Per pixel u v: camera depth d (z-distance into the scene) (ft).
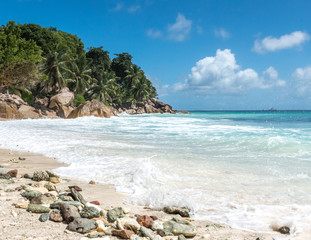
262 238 11.45
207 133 55.11
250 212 14.66
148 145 38.47
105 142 41.22
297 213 14.46
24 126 73.67
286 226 12.50
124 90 274.77
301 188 18.70
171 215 14.30
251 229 12.62
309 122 100.42
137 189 18.47
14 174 21.17
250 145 38.06
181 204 15.31
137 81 283.59
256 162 27.02
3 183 18.78
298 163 26.68
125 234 10.85
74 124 86.99
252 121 111.04
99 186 19.30
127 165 25.17
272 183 19.88
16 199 15.07
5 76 124.36
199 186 19.13
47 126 75.92
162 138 47.34
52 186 17.42
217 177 21.44
